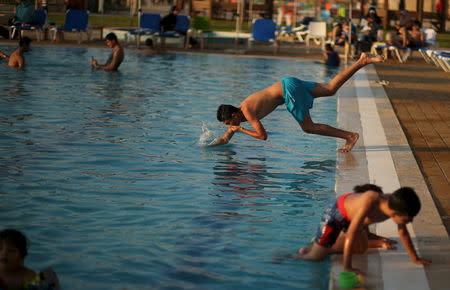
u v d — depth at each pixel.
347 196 4.68
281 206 6.02
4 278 4.02
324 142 8.84
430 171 7.08
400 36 21.56
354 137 8.11
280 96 8.05
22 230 5.14
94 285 4.23
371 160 7.55
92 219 5.48
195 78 15.48
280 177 7.03
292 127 10.01
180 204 5.99
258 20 22.80
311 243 5.07
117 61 15.74
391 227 5.23
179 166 7.37
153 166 7.31
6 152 7.59
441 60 17.80
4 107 10.38
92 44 22.25
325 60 19.61
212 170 7.25
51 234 5.09
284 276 4.45
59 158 7.45
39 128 8.98
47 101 11.17
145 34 21.83
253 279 4.38
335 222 4.67
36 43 21.42
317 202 6.17
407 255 4.70
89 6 33.94
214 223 5.49
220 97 12.63
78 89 12.74
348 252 4.40
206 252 4.84
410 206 4.26
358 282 4.19
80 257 4.67
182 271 4.49
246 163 7.62
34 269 4.43
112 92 12.62
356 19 32.34
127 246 4.91
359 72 17.62
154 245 4.95
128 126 9.45
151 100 11.91
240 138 9.02
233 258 4.74
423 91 13.75
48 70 15.34
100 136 8.70
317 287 4.28
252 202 6.12
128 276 4.38
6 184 6.34
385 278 4.29
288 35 28.52
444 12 31.03
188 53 21.52
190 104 11.65
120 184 6.55
